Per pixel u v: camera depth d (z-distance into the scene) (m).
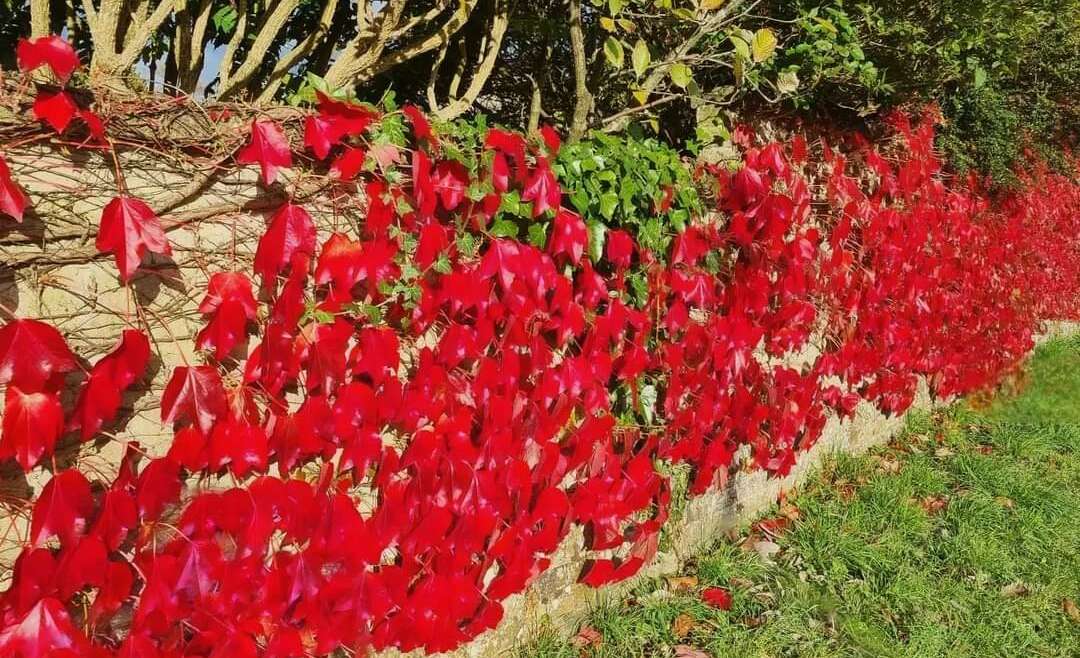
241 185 1.89
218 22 3.69
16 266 1.55
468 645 2.63
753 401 3.60
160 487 1.77
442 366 2.33
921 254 4.99
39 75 1.64
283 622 2.05
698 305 3.14
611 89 4.04
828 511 4.00
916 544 3.83
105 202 1.67
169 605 1.80
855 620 3.11
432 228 2.20
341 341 2.04
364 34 2.76
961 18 3.69
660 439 3.16
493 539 2.57
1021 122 6.20
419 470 2.31
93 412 1.62
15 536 1.63
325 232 2.06
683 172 3.05
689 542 3.53
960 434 5.49
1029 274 7.03
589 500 2.91
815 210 4.01
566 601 3.01
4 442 1.52
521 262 2.42
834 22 3.57
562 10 3.94
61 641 1.62
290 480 2.02
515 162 2.43
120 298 1.71
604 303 2.84
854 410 4.79
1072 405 6.36
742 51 2.86
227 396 1.88
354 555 2.17
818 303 4.12
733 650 2.85
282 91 3.98
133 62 2.40
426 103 4.37
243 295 1.86
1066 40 5.24
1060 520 4.20
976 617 3.25
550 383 2.64
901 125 4.56
